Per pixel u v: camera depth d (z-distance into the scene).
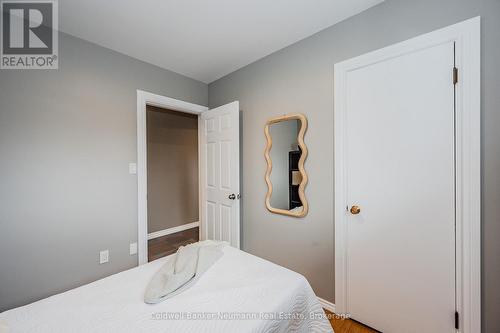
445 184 1.22
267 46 1.97
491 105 1.09
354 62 1.54
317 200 1.76
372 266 1.50
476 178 1.11
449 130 1.20
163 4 1.44
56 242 1.66
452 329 1.20
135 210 2.10
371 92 1.48
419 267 1.31
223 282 1.13
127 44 1.90
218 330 0.81
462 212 1.16
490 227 1.10
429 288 1.28
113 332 0.80
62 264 1.68
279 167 2.03
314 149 1.77
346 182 1.60
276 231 2.07
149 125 3.54
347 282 1.62
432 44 1.24
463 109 1.15
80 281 1.77
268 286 1.09
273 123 2.07
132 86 2.10
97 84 1.88
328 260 1.71
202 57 2.15
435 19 1.23
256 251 2.26
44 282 1.61
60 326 0.83
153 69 2.26
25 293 1.53
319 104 1.74
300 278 1.17
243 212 2.38
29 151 1.55
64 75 1.71
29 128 1.55
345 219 1.61
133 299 0.99
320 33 1.73
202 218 2.72
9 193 1.48
